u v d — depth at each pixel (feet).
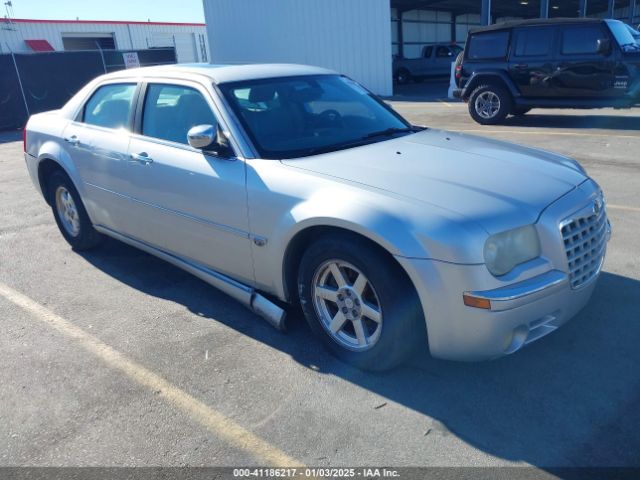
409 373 10.47
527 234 9.29
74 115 16.75
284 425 9.26
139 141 13.96
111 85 15.67
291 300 11.60
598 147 29.25
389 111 14.79
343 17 67.31
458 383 10.11
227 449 8.79
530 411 9.29
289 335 12.09
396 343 9.78
